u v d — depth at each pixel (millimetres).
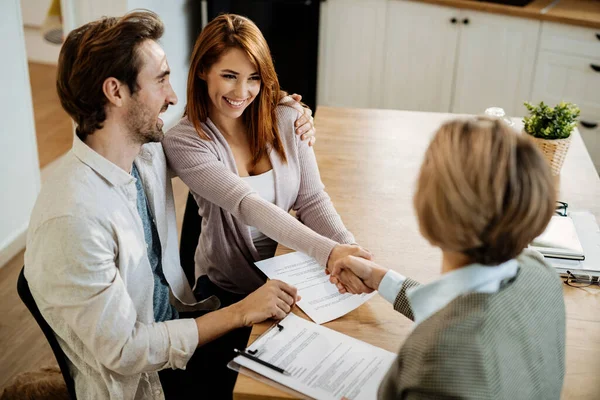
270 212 1734
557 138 2113
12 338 2588
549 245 1704
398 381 1015
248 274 1975
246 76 1745
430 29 3979
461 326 955
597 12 3617
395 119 2596
